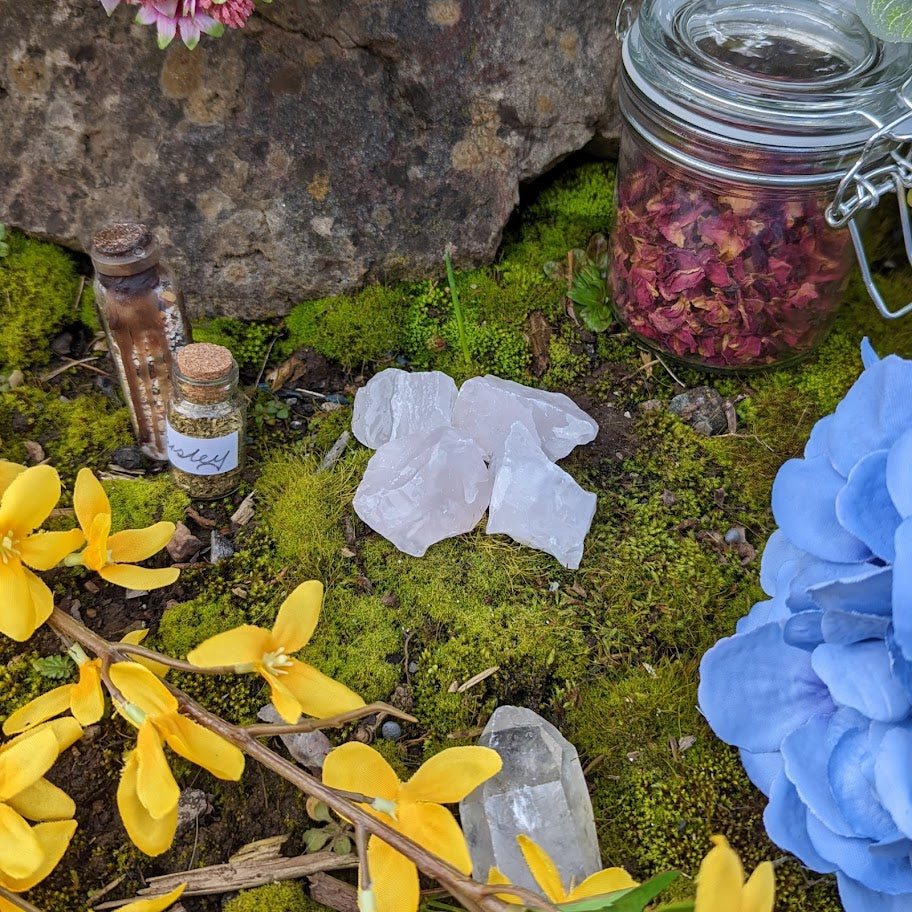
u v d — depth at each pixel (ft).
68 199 1.25
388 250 1.31
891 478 0.80
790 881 0.95
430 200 1.30
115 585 1.09
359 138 1.24
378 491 1.13
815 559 0.92
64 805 0.89
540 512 1.12
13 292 1.26
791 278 1.16
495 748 0.95
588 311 1.33
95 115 1.21
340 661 1.05
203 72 1.19
